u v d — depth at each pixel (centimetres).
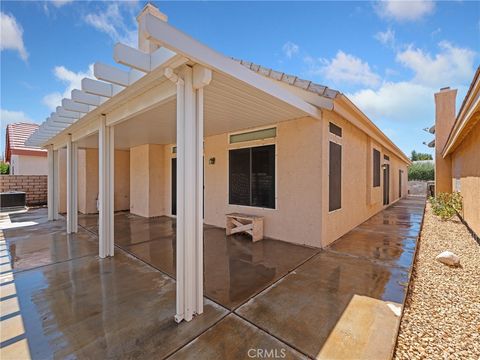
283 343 219
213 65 264
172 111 456
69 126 556
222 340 223
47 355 206
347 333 231
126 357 203
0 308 281
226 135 683
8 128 1489
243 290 321
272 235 580
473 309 275
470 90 401
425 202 1391
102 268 403
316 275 368
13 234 645
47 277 367
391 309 273
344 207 634
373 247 514
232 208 669
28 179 1214
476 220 571
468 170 665
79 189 1033
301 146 532
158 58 265
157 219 852
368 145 820
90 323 250
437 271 389
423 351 209
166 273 381
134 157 970
